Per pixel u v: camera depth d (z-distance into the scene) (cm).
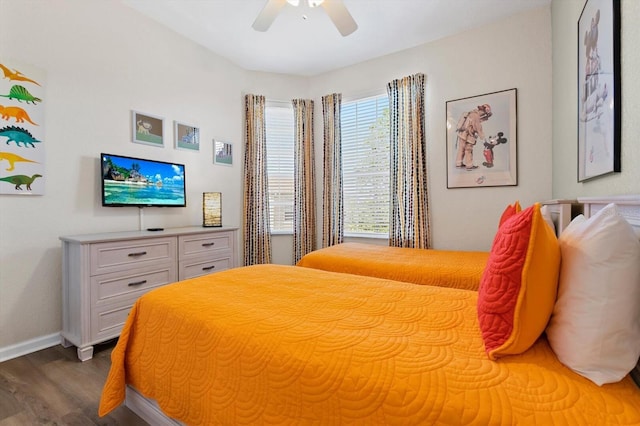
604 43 137
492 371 73
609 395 64
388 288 145
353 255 260
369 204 377
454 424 62
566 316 75
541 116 272
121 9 263
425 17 283
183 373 110
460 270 204
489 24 293
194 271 272
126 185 259
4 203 202
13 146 204
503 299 80
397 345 86
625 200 97
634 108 112
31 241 213
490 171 296
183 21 291
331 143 391
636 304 68
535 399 63
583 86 171
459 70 310
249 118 384
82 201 239
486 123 297
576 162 194
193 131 327
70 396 162
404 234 338
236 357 96
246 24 295
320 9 270
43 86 217
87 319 200
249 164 385
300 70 396
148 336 127
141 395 137
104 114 253
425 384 70
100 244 207
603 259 71
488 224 300
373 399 71
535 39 273
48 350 213
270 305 121
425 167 328
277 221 412
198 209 334
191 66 324
